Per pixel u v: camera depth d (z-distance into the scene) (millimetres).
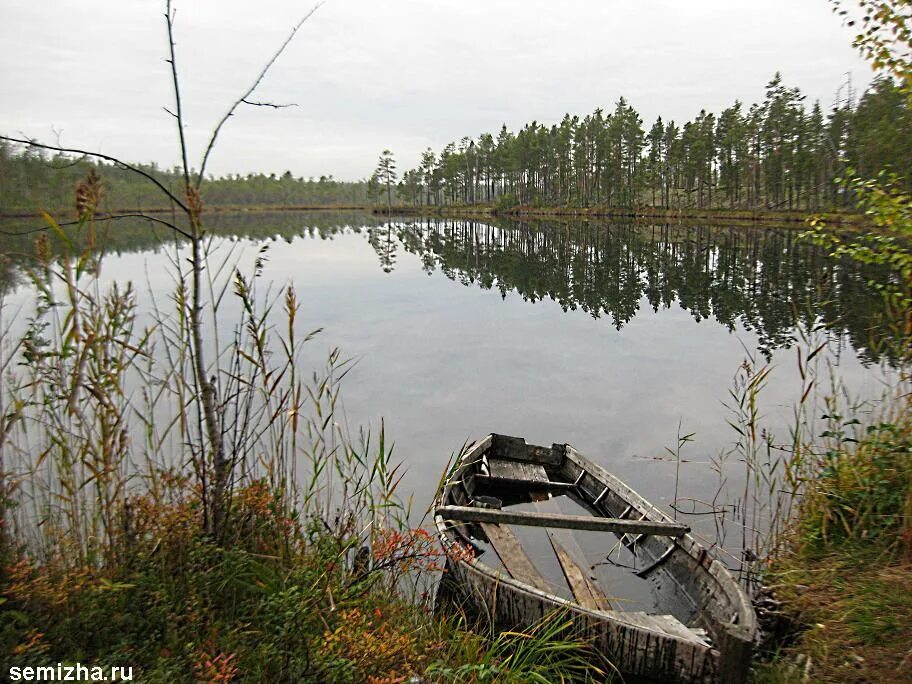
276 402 4301
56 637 2654
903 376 5551
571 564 5789
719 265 29719
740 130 62406
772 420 9641
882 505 5016
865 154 34406
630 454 8719
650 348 15273
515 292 23891
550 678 3984
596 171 82000
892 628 3881
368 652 2930
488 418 10102
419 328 17281
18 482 3254
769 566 5332
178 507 3521
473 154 105812
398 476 7586
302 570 3459
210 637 2791
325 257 36844
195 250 3199
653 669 4066
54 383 3258
